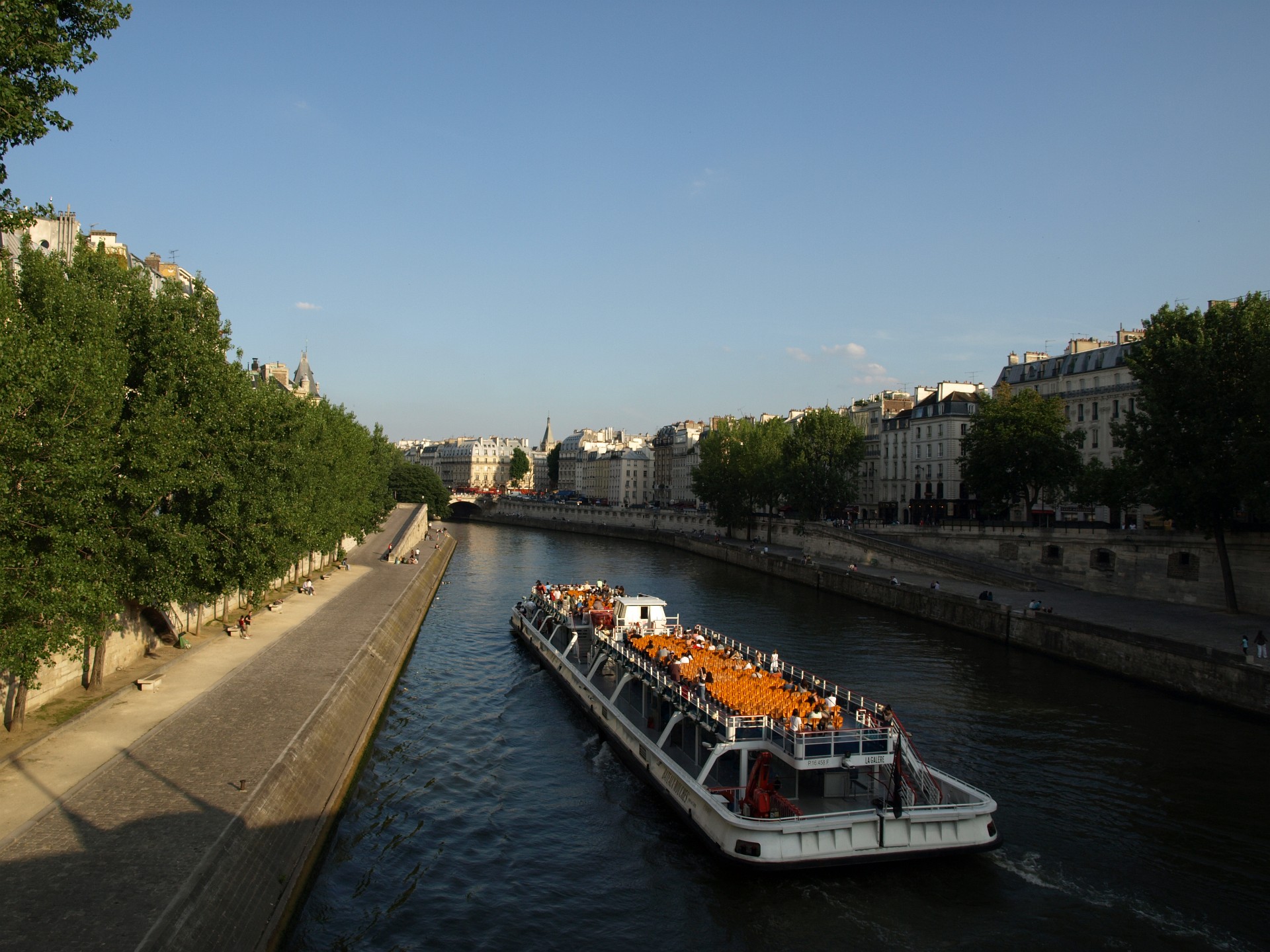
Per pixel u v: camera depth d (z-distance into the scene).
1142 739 34.19
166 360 30.70
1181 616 52.19
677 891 22.66
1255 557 53.28
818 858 22.33
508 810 28.09
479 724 37.28
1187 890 22.39
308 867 22.08
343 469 71.12
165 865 17.61
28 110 18.19
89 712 27.97
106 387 23.11
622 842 25.72
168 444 27.03
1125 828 25.92
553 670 45.22
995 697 40.50
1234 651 41.41
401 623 53.28
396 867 23.84
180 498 33.00
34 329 21.59
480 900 22.17
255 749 25.12
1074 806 27.53
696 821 25.42
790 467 112.69
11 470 19.48
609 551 126.31
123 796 21.19
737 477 122.62
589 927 21.08
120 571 27.27
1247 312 49.22
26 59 18.34
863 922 20.97
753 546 113.25
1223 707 38.50
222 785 22.09
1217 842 25.08
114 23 20.77
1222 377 49.44
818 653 50.56
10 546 19.67
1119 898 21.94
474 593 78.12
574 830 26.59
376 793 28.98
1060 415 85.38
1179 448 50.31
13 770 22.75
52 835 18.88
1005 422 78.81
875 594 70.94
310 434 54.22
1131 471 53.69
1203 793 28.67
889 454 121.88
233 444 34.34
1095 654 46.31
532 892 22.72
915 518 112.81
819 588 82.19
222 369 33.41
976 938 20.25
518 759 32.97
